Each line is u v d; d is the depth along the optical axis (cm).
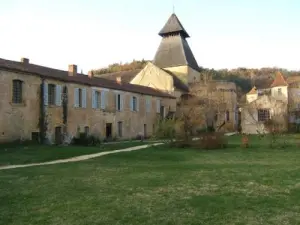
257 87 6744
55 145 2672
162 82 5044
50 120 2828
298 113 4741
